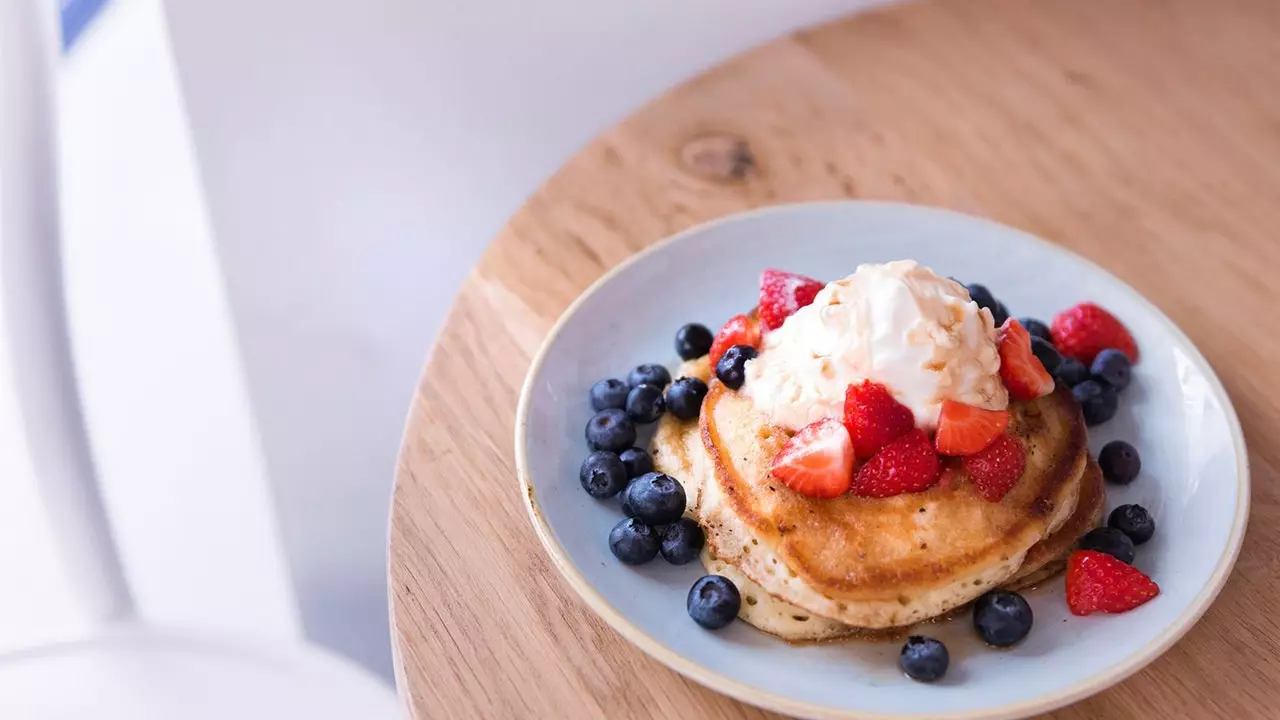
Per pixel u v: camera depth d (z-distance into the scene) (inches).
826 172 28.3
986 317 22.2
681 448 23.1
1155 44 30.9
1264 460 23.3
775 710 19.4
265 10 29.0
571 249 26.6
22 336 25.2
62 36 30.5
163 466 35.0
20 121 24.1
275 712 26.6
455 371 24.5
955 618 21.2
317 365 34.3
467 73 31.4
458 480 22.9
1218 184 28.0
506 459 23.2
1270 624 21.1
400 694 20.8
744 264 25.7
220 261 32.5
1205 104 29.6
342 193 32.1
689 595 21.1
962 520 21.0
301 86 30.4
